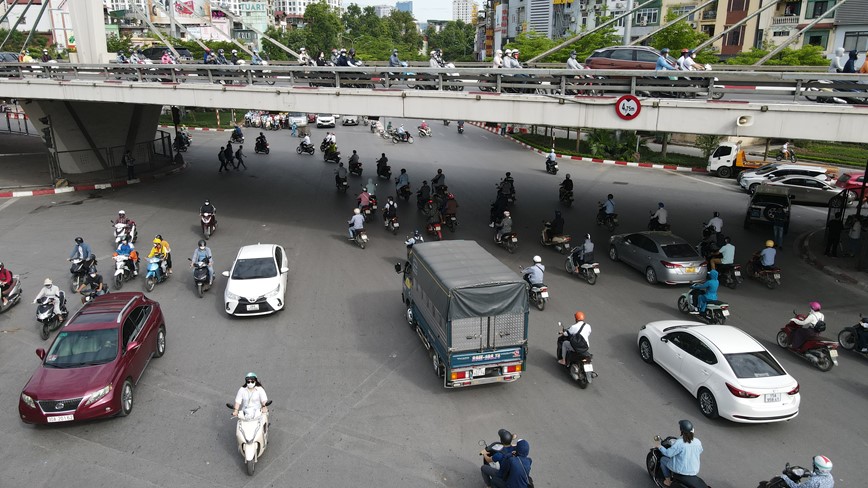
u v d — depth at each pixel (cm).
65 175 3158
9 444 1004
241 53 7781
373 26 14512
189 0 11962
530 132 5412
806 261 2034
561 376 1252
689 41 4072
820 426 1075
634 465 962
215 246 2103
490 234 2319
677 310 1596
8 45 7069
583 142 4750
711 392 1085
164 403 1129
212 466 951
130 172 3120
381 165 3297
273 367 1266
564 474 938
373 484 911
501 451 848
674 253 1764
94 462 957
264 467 948
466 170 3619
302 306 1598
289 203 2750
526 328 1148
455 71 1858
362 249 2108
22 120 5950
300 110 2095
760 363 1070
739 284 1808
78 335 1122
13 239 2142
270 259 1625
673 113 1620
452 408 1122
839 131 1455
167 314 1538
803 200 2873
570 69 1709
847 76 1423
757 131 1543
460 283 1122
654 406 1137
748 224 2381
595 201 2844
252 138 4784
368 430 1048
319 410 1108
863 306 1631
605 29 4634
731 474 940
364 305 1608
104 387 1037
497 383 1220
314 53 9950
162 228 2314
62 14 9156
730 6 5241
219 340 1391
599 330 1471
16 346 1358
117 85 2438
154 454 980
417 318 1387
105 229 2278
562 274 1884
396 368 1269
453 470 947
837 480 928
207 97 2250
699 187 3188
